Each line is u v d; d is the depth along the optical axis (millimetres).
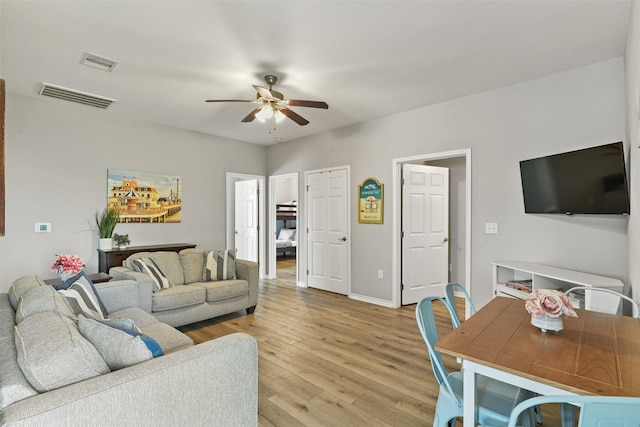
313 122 4594
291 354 2805
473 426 1248
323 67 2844
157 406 1175
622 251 2605
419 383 2336
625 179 2271
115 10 2047
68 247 3893
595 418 812
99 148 4137
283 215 9188
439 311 4082
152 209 4602
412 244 4398
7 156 3498
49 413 951
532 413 1450
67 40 2406
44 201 3729
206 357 1312
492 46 2494
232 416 1403
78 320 1516
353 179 4723
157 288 3225
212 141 5305
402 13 2082
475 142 3477
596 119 2734
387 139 4297
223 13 2084
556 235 2941
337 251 4996
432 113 3838
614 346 1287
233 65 2805
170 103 3764
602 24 2197
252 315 3895
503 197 3273
